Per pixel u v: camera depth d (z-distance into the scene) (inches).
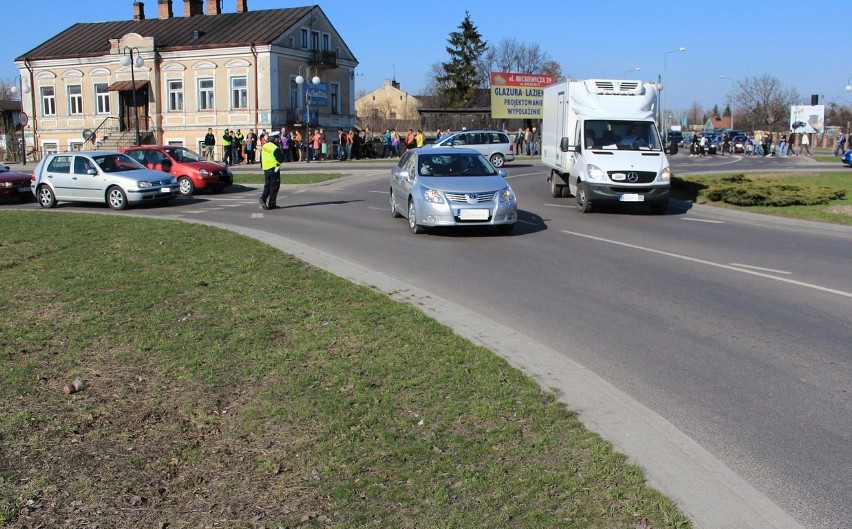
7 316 300.7
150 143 2059.5
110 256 443.2
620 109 738.2
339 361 242.7
